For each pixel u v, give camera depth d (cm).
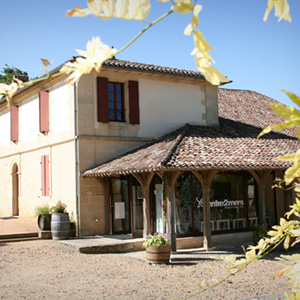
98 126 1617
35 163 1884
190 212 1430
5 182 2200
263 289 846
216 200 1494
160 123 1742
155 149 1481
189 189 1440
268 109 2195
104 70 1631
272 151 1542
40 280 960
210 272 1027
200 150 1421
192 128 1708
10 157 2144
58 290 868
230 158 1377
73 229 1545
